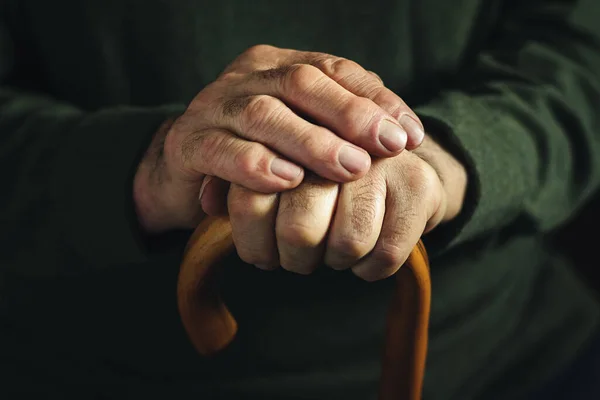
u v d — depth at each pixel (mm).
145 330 615
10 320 636
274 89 454
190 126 466
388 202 440
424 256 453
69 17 609
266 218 433
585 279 1044
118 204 508
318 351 615
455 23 650
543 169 567
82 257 539
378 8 622
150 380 628
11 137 558
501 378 734
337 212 432
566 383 782
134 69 619
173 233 533
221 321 485
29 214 536
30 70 653
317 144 427
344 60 474
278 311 601
